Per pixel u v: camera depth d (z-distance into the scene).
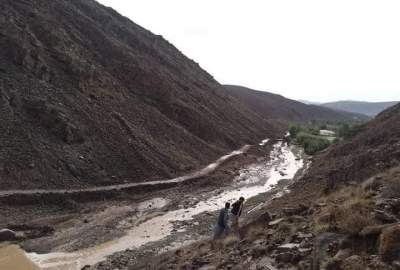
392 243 7.83
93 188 32.91
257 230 13.06
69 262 20.23
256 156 63.09
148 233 25.44
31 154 32.03
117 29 76.44
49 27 47.31
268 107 191.12
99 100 44.66
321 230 9.94
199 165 48.34
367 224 8.95
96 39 60.06
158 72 69.00
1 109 33.56
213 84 106.44
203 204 33.38
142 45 78.88
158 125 50.59
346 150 33.53
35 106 36.06
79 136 36.84
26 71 39.12
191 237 23.70
